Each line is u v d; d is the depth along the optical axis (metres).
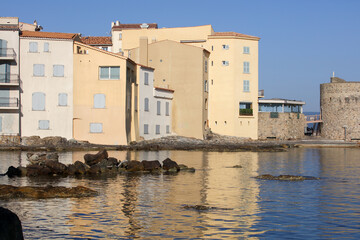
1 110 63.56
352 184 28.34
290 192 25.19
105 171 33.72
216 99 86.25
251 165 40.97
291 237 16.47
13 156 46.22
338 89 95.94
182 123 80.50
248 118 86.94
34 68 64.38
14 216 12.27
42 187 24.67
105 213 19.78
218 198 23.34
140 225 17.91
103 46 96.81
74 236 16.48
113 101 65.00
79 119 65.19
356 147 72.69
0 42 63.34
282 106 94.88
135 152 54.81
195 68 80.25
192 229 17.38
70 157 45.72
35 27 81.31
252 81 87.44
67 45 64.94
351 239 16.23
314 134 104.69
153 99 74.75
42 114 64.50
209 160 45.22
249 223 18.25
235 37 86.06
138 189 26.06
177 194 24.45
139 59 81.44
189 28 87.00
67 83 64.94
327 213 19.95
